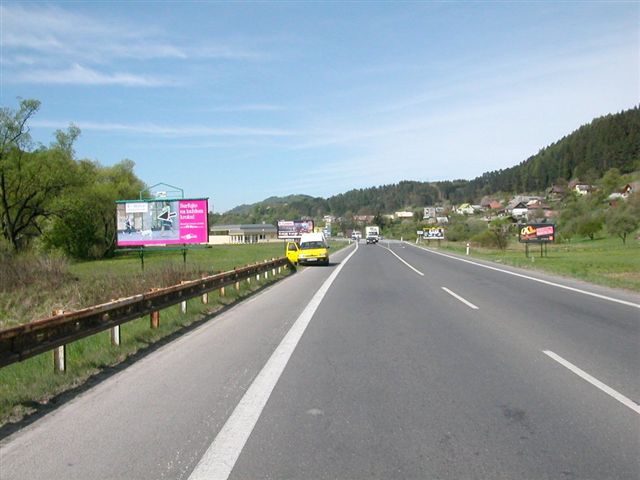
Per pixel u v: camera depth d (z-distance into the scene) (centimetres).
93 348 994
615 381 720
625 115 16812
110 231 7056
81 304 1953
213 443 527
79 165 6525
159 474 463
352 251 6216
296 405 637
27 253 2941
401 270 2933
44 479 459
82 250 6606
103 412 630
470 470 461
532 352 896
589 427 555
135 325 1240
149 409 636
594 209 9950
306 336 1068
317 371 792
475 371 778
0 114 5291
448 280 2267
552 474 454
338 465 474
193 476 457
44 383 736
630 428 551
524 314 1309
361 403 640
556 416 588
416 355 885
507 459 482
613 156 16238
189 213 3466
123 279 2367
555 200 16788
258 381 745
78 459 498
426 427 560
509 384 710
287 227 6944
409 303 1546
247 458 491
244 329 1179
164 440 537
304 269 3316
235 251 6744
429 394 671
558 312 1337
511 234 8006
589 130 18438
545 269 2831
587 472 456
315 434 545
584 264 3319
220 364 855
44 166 5572
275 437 539
